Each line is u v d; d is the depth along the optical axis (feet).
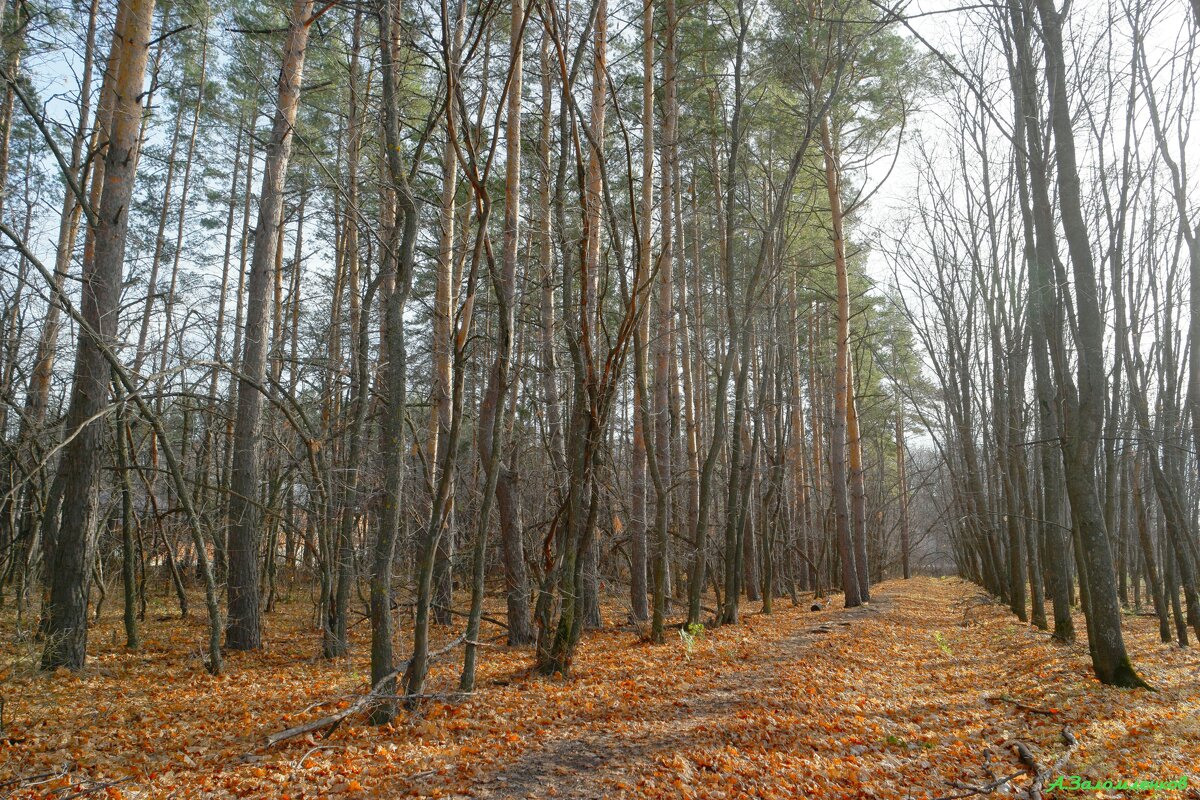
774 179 75.20
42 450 34.76
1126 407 60.49
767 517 71.00
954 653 43.11
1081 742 23.21
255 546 41.34
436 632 46.85
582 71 48.19
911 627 55.01
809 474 114.73
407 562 48.91
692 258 79.77
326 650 37.88
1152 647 43.88
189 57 62.34
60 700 27.45
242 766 19.75
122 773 19.66
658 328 53.62
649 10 51.26
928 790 19.35
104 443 39.78
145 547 55.21
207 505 44.32
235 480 40.42
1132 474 51.42
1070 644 43.37
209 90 68.54
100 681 30.89
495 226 58.39
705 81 57.62
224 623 46.62
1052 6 32.30
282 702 27.71
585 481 32.91
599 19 45.57
